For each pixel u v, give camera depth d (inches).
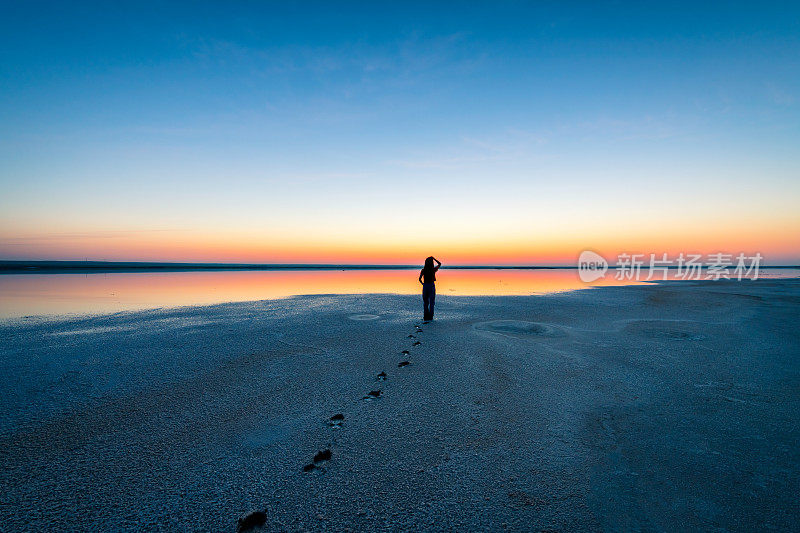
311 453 127.1
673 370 221.9
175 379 202.2
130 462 121.3
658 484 109.3
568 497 103.3
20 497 103.7
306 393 182.9
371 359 243.6
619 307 509.7
